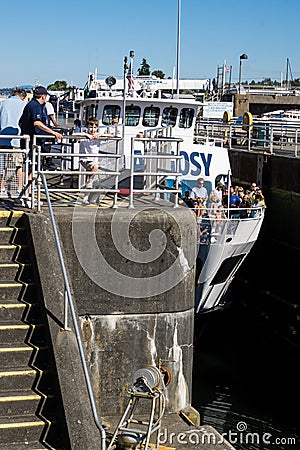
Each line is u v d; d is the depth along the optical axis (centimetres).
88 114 2119
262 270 2411
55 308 756
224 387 1711
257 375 1797
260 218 1862
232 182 2742
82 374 698
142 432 736
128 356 877
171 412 893
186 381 910
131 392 753
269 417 1546
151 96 2306
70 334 730
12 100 1113
